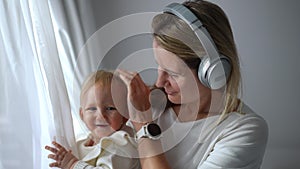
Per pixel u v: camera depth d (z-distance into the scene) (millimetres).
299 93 1860
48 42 1144
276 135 1902
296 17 1802
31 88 1070
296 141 1891
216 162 992
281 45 1835
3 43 1007
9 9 1018
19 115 1026
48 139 1148
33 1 1131
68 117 1137
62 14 1478
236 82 1048
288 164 1889
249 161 1014
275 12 1813
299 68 1840
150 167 992
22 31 1037
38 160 1097
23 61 1038
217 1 1838
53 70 1137
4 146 1001
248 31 1843
